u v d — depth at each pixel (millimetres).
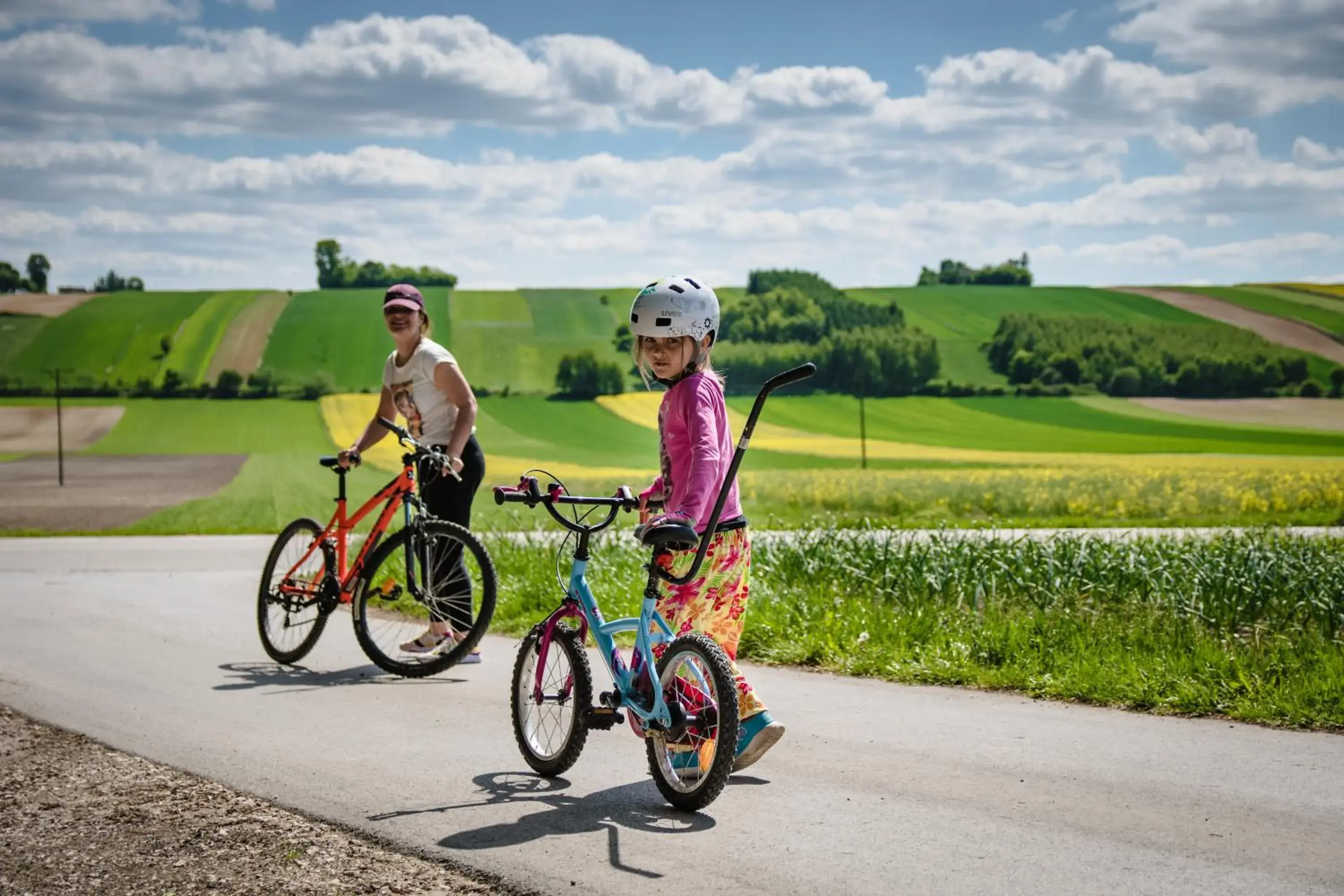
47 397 92000
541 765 4969
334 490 44875
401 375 7734
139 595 11344
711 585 4578
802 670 7234
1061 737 5438
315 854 4031
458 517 7691
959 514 26969
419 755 5328
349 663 7648
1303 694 5727
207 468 59500
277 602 7660
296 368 100688
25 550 17062
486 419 81688
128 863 3979
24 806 4609
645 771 5074
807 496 29484
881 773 4887
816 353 98438
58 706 6359
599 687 6738
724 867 3832
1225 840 4000
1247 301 112625
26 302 118125
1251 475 29797
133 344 105625
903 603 8578
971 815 4320
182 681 7074
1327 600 7605
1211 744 5238
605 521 4934
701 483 4316
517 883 3727
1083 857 3863
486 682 7020
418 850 4047
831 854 3932
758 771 4953
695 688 4523
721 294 131125
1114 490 27766
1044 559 9219
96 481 52406
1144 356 95375
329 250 172625
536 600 9609
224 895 3686
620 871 3812
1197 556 9133
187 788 4816
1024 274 174125
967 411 85688
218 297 119625
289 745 5512
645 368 4637
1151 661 6539
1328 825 4133
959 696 6410
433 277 174375
